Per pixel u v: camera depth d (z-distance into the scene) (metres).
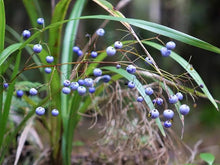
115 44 0.40
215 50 0.39
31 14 0.64
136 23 0.40
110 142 0.68
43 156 0.70
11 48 0.44
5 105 0.50
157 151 0.64
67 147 0.57
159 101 0.42
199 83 0.42
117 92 0.62
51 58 0.44
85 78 0.44
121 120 0.63
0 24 0.45
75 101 0.53
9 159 0.69
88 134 0.88
